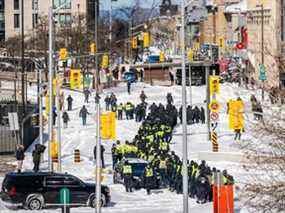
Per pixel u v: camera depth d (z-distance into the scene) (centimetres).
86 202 6900
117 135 11762
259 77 5869
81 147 10962
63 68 18262
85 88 16075
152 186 7769
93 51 12875
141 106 13025
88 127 12712
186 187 5384
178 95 16675
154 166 7831
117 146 8794
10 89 17038
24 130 10356
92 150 10669
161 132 10056
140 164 8025
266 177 6619
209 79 11244
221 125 12462
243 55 15338
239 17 19888
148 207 6944
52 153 8275
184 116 5438
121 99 16112
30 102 14175
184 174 5388
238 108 5941
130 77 17638
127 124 12825
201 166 7256
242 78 9300
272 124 4666
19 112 11481
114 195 7612
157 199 7362
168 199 7356
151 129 10000
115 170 8294
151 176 7681
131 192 7775
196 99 16050
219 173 4781
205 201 7088
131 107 13300
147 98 16000
